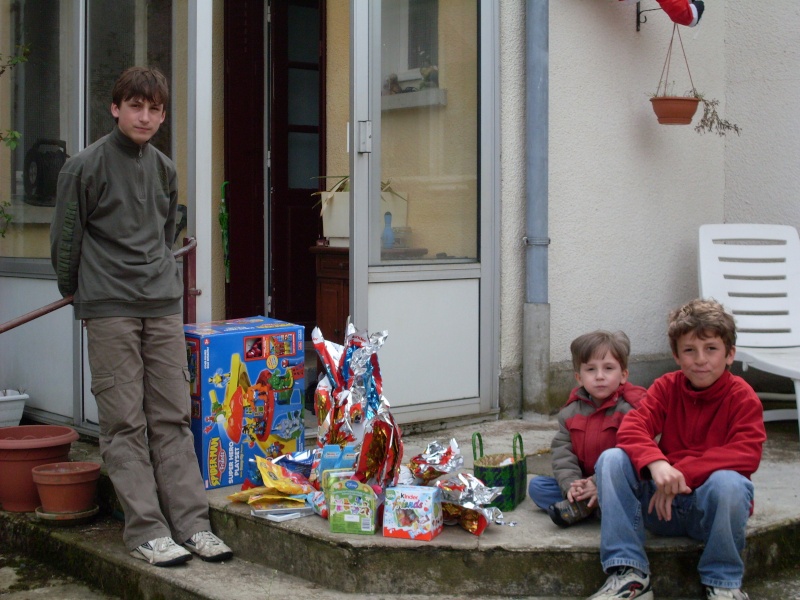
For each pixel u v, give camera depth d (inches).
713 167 227.9
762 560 129.3
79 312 135.2
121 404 134.3
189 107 155.9
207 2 155.7
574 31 198.2
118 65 175.2
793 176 216.7
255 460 144.3
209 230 157.8
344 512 125.5
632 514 117.0
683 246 223.3
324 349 142.9
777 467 160.2
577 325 202.4
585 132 201.5
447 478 147.5
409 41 175.5
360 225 169.0
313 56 236.7
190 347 144.9
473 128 186.5
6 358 197.0
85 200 133.4
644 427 119.6
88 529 147.3
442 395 182.5
